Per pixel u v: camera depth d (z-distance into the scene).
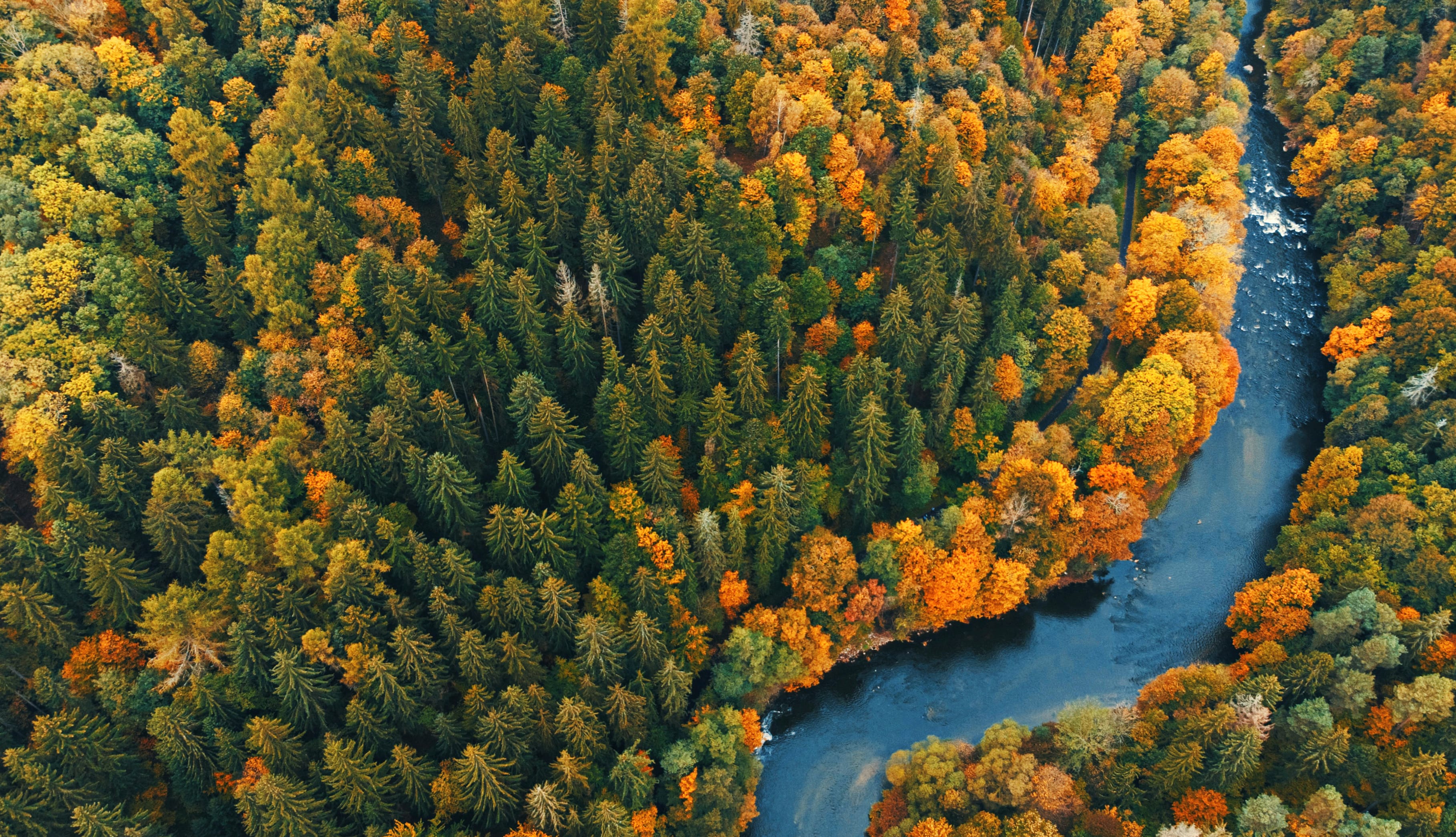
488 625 108.69
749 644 118.81
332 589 102.38
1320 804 102.81
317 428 119.94
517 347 127.00
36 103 125.56
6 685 97.56
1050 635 135.88
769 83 143.12
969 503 132.12
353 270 122.94
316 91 138.25
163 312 121.62
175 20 141.88
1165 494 151.00
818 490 129.12
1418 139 172.25
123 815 94.94
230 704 100.62
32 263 115.88
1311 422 159.12
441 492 109.81
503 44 147.75
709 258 129.38
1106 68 187.12
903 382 131.75
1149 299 150.38
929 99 156.75
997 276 145.62
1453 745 106.56
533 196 134.38
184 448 109.06
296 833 91.81
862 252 144.25
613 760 108.00
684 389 128.50
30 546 100.75
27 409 107.44
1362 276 163.50
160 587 106.94
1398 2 194.75
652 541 115.75
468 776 96.75
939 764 111.31
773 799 121.00
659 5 147.75
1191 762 105.12
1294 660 115.94
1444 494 125.75
